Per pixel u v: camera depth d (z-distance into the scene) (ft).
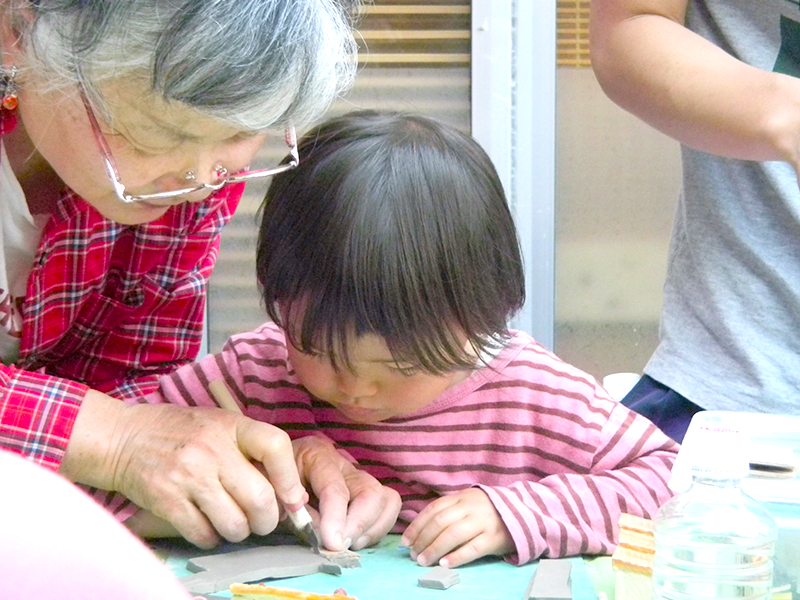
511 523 2.80
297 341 2.85
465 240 2.83
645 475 3.14
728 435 2.23
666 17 3.43
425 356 2.77
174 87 2.13
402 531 3.34
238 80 2.14
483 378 3.41
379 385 2.90
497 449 3.38
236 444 2.86
